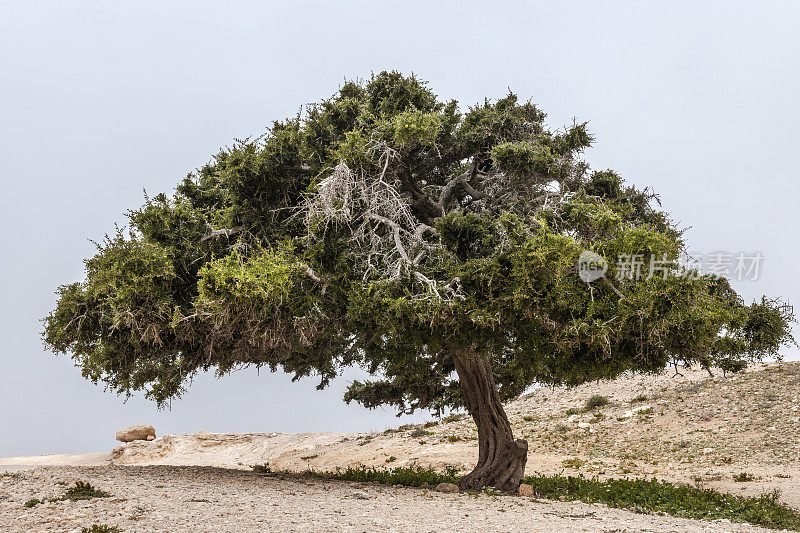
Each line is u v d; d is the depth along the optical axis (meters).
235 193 16.41
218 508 9.62
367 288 14.36
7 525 8.12
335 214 14.91
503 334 14.38
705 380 35.47
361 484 16.25
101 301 15.04
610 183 17.73
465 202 20.05
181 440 45.25
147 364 18.09
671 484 15.82
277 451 38.69
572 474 21.30
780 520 11.90
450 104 18.69
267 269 12.59
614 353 13.95
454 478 18.09
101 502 9.78
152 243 15.71
